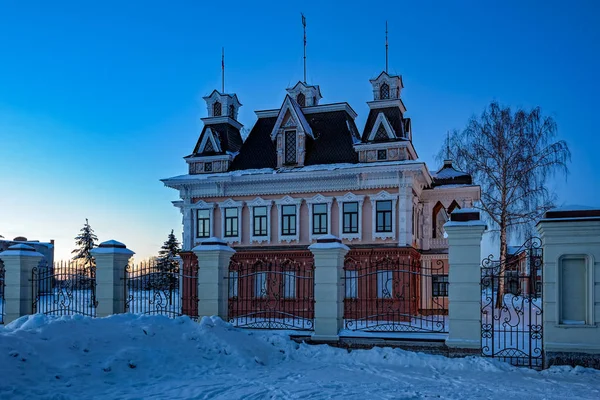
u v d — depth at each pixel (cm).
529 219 3875
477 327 1578
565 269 1472
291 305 3005
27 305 2130
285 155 3262
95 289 2062
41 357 1250
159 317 1627
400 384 1277
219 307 1923
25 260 2138
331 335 1734
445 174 3503
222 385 1246
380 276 2902
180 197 3372
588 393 1189
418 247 3216
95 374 1258
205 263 1945
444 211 3578
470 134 4038
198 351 1505
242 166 3375
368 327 1819
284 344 1678
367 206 3016
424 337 1639
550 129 3841
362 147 3058
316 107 3403
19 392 1096
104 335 1440
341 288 1825
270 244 3177
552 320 1461
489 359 1491
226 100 3588
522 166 3838
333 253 1769
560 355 1447
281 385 1254
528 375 1383
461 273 1603
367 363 1546
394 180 2947
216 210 3312
